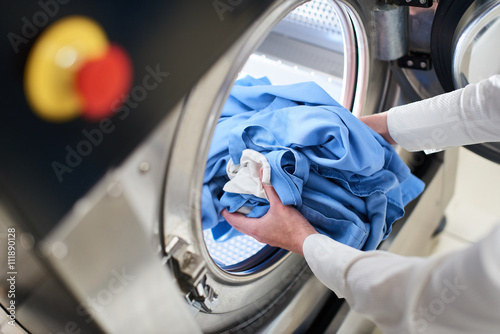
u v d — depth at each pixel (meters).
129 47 0.57
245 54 0.70
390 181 0.98
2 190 0.51
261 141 0.97
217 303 0.88
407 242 1.31
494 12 1.04
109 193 0.58
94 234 0.58
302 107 0.97
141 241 0.65
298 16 1.59
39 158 0.53
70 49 0.52
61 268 0.56
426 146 1.00
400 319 0.59
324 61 1.58
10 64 0.49
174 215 0.69
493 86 0.86
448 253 0.56
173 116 0.62
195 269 0.74
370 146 0.93
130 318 0.65
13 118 0.51
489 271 0.49
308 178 0.96
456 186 1.76
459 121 0.91
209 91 0.66
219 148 1.04
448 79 1.20
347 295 0.68
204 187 1.02
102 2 0.53
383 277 0.60
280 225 0.88
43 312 0.62
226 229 1.16
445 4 1.05
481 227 1.63
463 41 1.09
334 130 0.90
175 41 0.60
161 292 0.68
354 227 0.93
